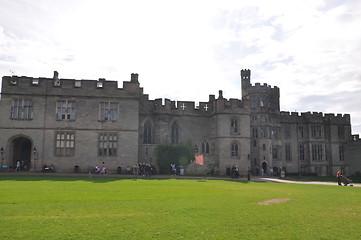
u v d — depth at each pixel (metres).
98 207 14.00
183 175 42.62
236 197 18.59
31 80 40.78
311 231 10.66
